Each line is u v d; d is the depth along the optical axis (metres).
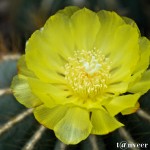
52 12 0.42
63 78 0.32
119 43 0.32
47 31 0.31
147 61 0.30
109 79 0.32
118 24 0.32
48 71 0.32
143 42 0.31
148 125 0.32
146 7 0.49
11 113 0.33
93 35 0.32
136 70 0.30
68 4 0.41
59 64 0.32
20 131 0.33
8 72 0.35
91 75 0.32
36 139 0.32
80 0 0.41
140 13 0.45
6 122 0.33
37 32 0.31
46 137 0.32
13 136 0.33
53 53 0.32
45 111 0.30
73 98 0.32
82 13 0.32
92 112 0.30
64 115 0.30
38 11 0.44
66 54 0.32
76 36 0.32
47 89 0.31
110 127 0.30
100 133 0.30
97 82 0.32
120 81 0.32
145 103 0.32
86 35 0.32
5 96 0.33
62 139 0.29
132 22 0.32
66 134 0.30
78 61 0.33
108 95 0.32
